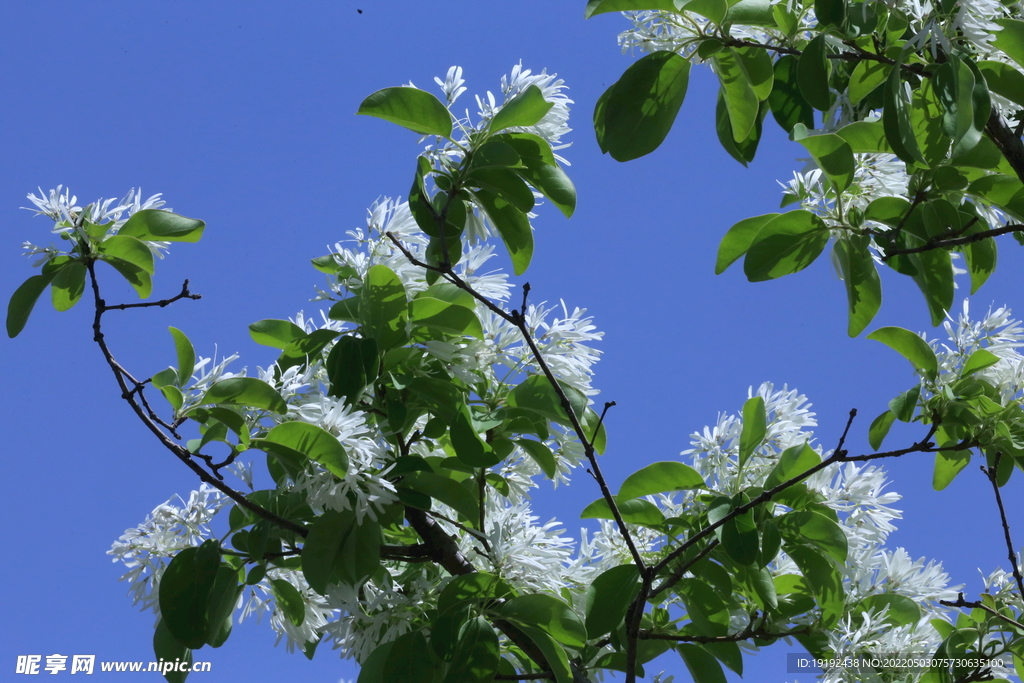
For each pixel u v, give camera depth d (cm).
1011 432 223
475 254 234
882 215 221
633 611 216
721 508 226
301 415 221
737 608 231
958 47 215
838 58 220
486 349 231
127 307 220
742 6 220
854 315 225
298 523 227
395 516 227
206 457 218
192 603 223
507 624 226
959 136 211
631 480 231
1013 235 226
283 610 231
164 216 223
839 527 227
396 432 226
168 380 218
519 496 236
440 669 222
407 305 227
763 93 223
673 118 223
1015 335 226
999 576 236
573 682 224
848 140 219
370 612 228
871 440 231
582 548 238
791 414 234
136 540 227
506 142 226
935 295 224
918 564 237
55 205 222
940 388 226
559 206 225
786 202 225
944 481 232
